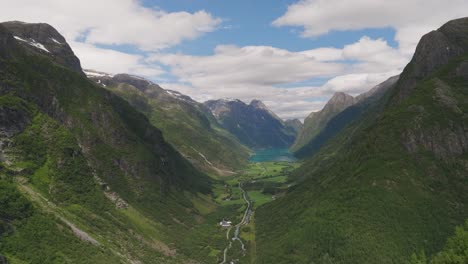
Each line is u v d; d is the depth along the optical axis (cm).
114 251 18538
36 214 17088
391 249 18100
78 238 17488
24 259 14650
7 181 18600
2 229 15375
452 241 13762
